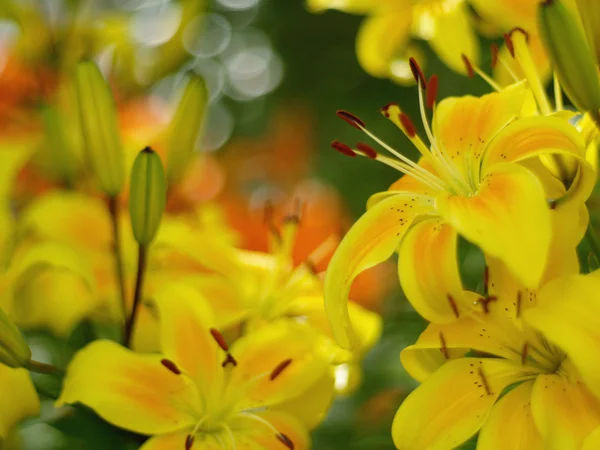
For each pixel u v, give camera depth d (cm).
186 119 137
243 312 133
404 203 124
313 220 159
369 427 151
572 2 125
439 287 121
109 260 138
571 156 122
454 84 197
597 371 116
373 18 151
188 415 128
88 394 125
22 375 128
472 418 121
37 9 151
